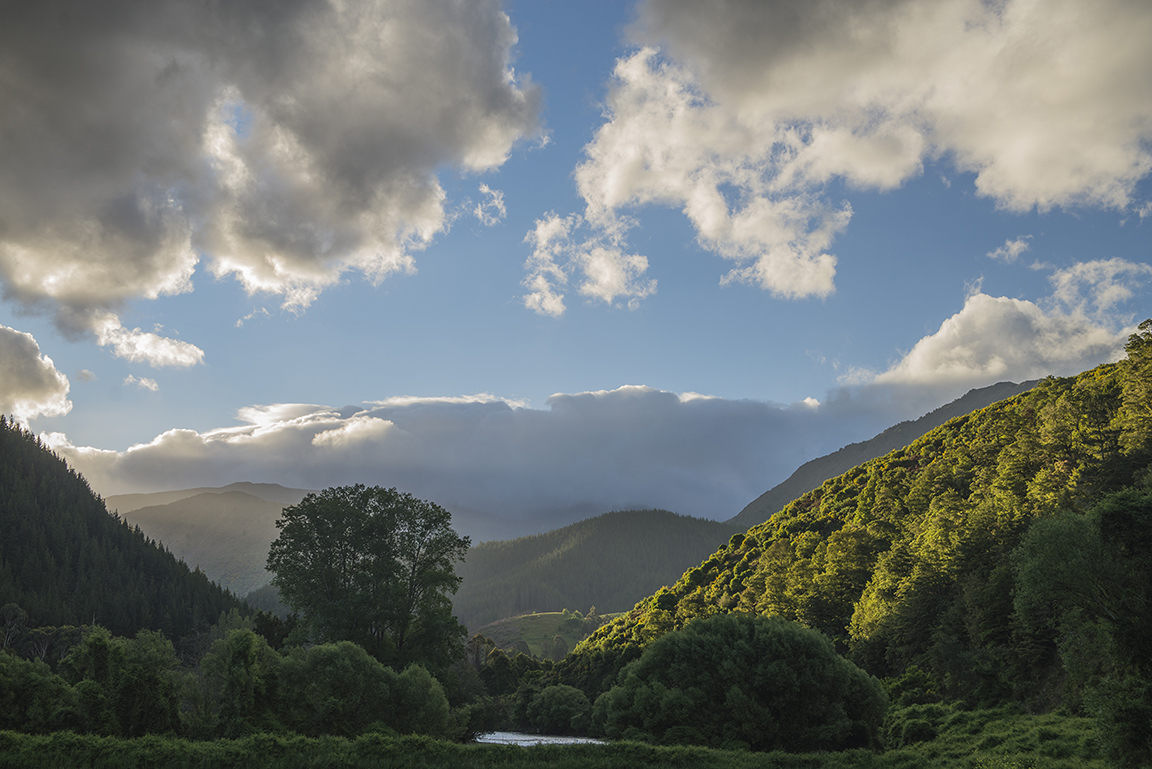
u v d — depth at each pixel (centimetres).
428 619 6419
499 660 15950
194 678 4797
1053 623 5550
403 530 6656
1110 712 3192
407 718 4719
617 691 6034
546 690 12950
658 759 3900
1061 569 3906
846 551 10675
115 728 3925
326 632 6009
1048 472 7575
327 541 6347
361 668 4703
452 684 6216
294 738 3675
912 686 6938
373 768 3306
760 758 4150
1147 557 3831
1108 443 7794
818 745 5097
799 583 10894
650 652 6047
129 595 19175
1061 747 3822
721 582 14888
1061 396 10056
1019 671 5888
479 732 6738
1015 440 10612
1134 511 3938
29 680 4200
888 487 12638
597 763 3638
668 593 16662
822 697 5316
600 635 18462
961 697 6088
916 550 8850
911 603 7875
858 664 8244
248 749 3422
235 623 15250
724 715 5222
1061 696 5106
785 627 5709
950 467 11550
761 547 15300
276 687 4431
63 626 14225
